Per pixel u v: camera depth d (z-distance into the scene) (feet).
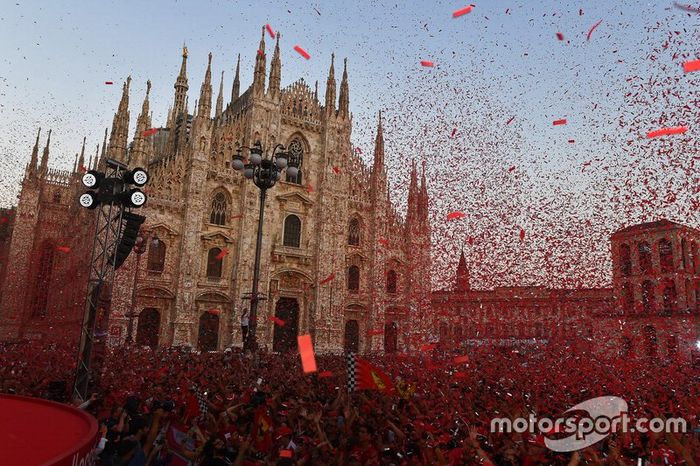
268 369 95.20
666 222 217.36
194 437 40.42
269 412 47.65
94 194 82.89
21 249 236.84
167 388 66.18
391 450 37.19
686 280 211.82
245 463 36.63
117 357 114.42
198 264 186.19
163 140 269.64
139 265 174.09
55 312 231.50
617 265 229.45
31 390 69.36
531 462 36.40
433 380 84.07
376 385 58.54
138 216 83.41
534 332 203.82
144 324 175.83
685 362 162.91
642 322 208.44
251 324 92.22
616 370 114.32
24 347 148.56
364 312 221.46
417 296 226.99
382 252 225.76
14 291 232.32
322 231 210.79
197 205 186.50
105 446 38.50
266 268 197.36
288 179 211.00
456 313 216.74
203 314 186.70
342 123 225.97
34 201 243.81
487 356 151.02
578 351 178.19
